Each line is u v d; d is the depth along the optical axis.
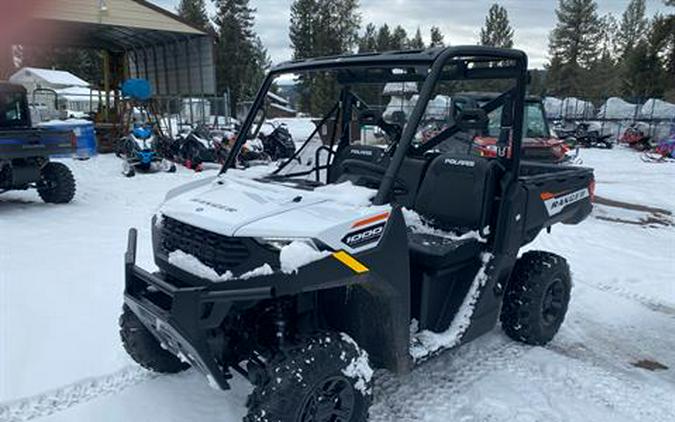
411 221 3.14
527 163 4.00
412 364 2.52
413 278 2.79
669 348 3.54
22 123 7.75
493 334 3.59
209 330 2.21
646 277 4.95
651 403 2.86
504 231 2.96
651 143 19.55
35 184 7.49
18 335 3.38
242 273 2.10
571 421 2.68
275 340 2.31
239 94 38.62
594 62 39.28
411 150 3.28
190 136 11.57
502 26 38.53
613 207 8.65
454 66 2.85
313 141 3.27
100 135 14.22
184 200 2.51
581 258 5.55
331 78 3.25
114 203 7.68
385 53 2.69
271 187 2.56
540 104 9.92
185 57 15.88
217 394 2.82
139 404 2.72
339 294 2.46
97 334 3.43
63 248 5.29
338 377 2.20
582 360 3.31
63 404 2.71
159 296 2.40
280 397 2.06
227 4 38.97
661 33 27.83
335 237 2.11
